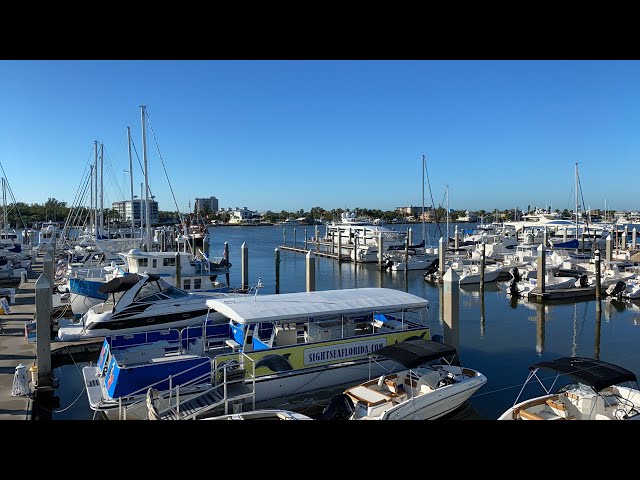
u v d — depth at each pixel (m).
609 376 12.00
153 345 16.44
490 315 29.33
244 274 37.09
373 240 60.44
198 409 12.87
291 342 16.95
